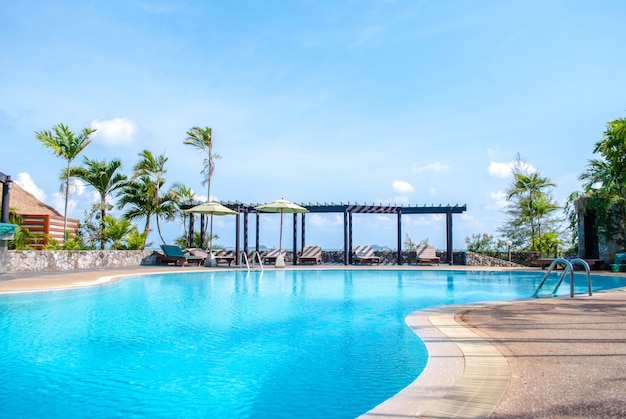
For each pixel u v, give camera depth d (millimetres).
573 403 2791
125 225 20094
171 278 14539
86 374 4129
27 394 3617
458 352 4172
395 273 18094
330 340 5434
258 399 3523
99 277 12359
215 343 5316
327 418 3158
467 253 23750
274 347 5113
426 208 23078
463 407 2766
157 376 4070
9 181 13664
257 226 23750
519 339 4754
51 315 7141
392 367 4305
